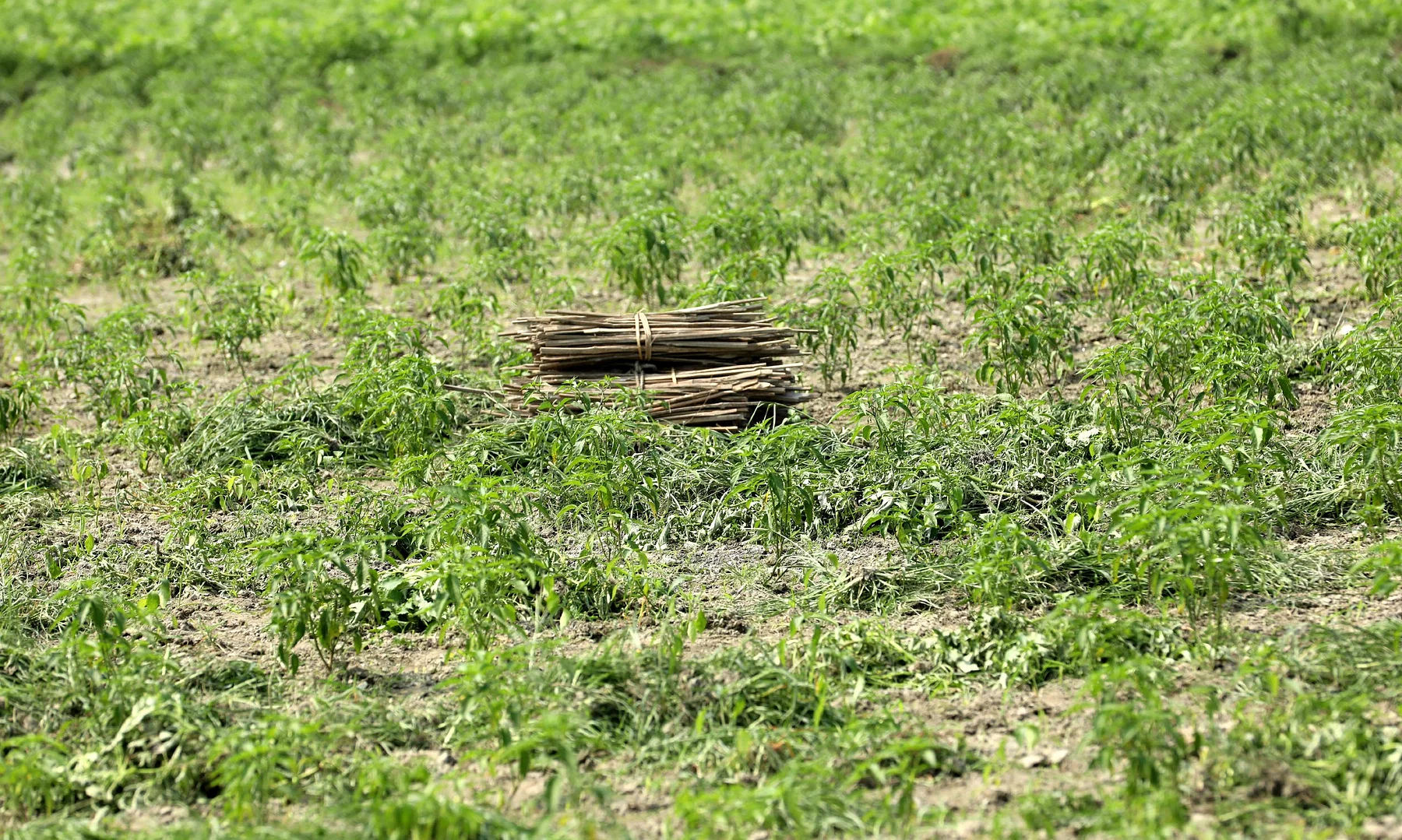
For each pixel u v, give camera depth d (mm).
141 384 19875
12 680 12578
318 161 34000
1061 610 12375
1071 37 47625
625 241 23141
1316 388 18594
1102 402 16484
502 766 11211
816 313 20844
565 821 10367
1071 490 14781
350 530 15516
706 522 15609
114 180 32406
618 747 11406
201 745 11383
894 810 10305
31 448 18234
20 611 14062
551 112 39594
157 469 18469
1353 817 9758
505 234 26016
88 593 13859
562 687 11867
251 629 13914
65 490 17781
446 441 18125
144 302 26516
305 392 19797
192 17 58656
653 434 17031
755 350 18703
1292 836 9578
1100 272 22469
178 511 16656
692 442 17000
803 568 14578
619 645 12461
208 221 29453
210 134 38688
